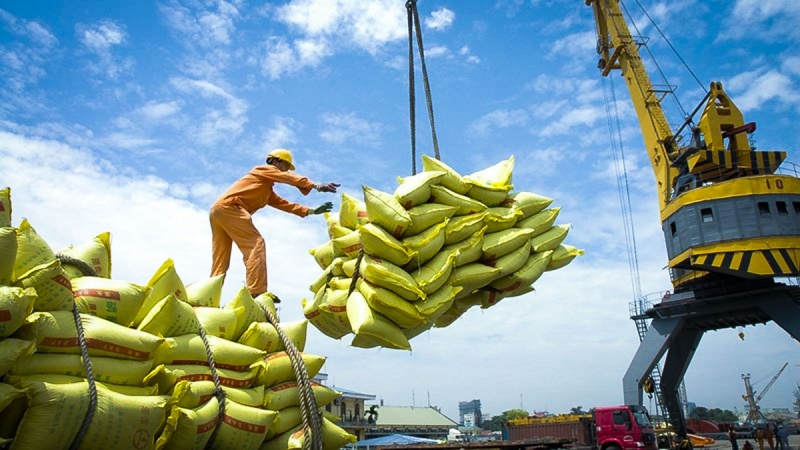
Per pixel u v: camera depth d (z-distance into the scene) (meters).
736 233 20.67
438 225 5.02
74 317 3.19
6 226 2.99
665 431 26.78
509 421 29.08
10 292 2.71
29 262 3.08
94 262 3.80
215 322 4.33
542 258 5.81
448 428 53.19
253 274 5.47
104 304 3.44
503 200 5.69
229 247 5.91
